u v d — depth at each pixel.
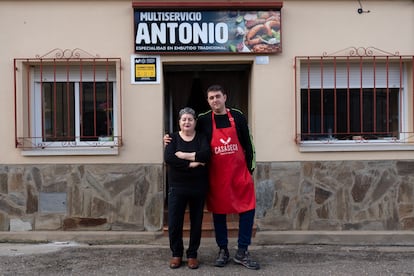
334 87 6.45
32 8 6.20
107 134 6.43
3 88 6.20
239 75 7.14
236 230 6.19
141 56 6.21
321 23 6.30
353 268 5.19
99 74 6.43
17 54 6.20
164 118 6.88
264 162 6.25
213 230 6.14
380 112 6.55
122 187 6.23
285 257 5.59
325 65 6.48
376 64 6.52
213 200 5.18
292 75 6.28
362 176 6.28
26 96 6.30
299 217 6.26
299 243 6.16
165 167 6.51
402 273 5.02
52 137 6.46
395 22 6.32
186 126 4.99
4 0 6.17
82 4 6.21
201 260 5.44
